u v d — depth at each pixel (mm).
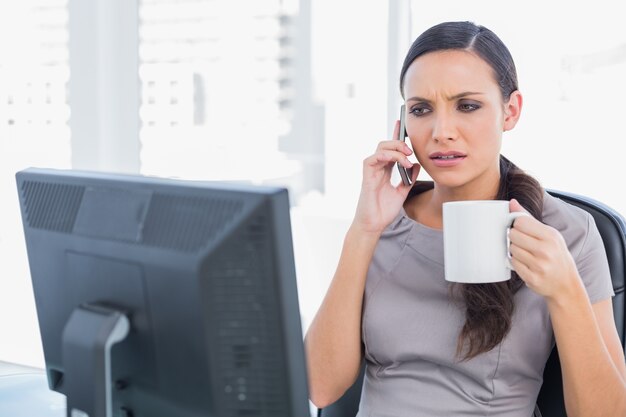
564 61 2732
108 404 962
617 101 2689
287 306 858
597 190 2752
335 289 1597
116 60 3309
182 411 952
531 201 1533
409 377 1551
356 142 3268
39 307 1138
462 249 1249
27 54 3416
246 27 3330
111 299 993
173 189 928
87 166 3283
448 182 1469
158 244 921
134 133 3326
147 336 957
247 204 852
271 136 3371
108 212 996
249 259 854
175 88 3371
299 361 874
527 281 1266
